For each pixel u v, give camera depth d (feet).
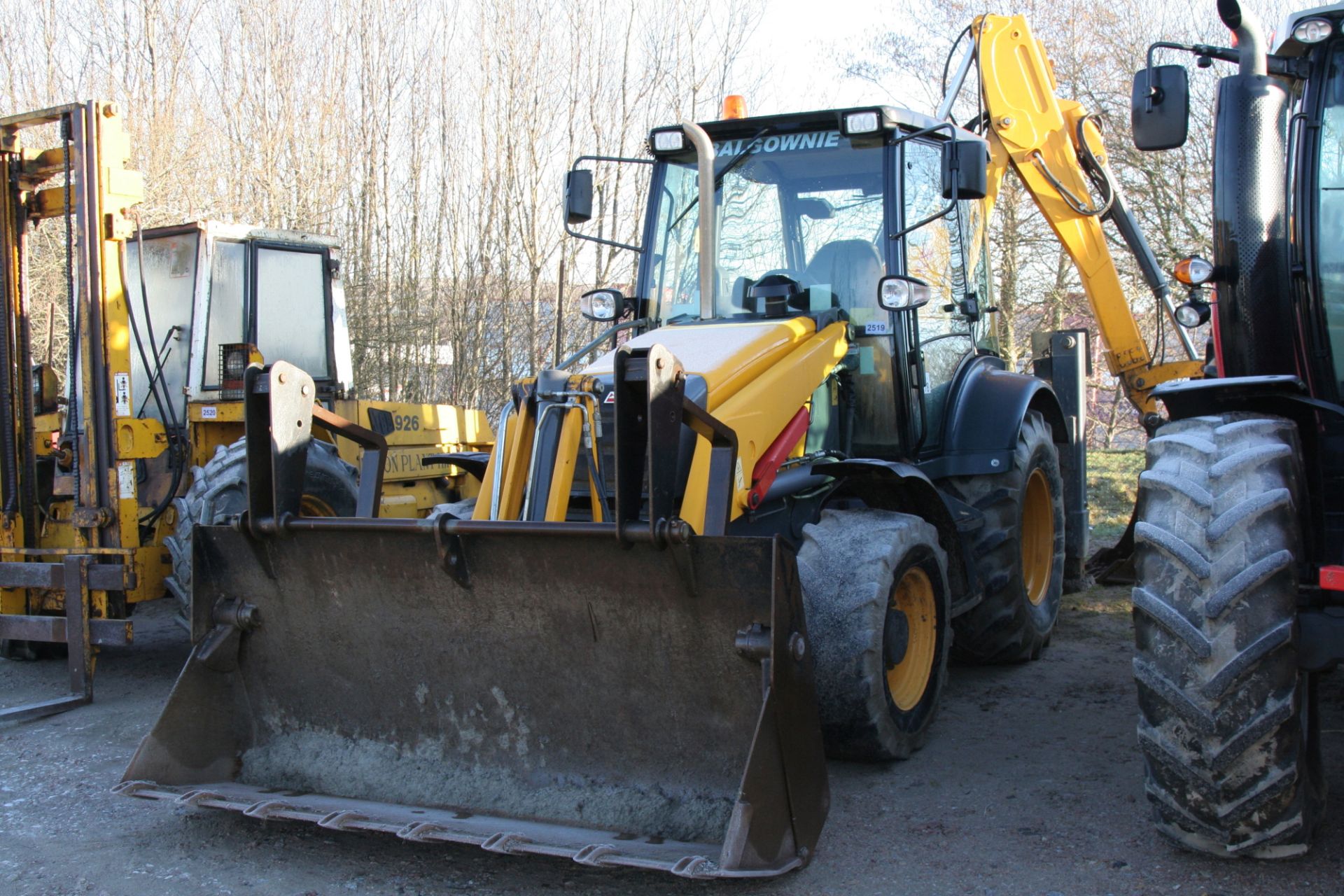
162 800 10.77
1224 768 9.11
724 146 16.29
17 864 10.78
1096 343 61.72
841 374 15.17
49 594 18.53
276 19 53.01
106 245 17.37
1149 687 9.37
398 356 51.03
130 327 20.99
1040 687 16.42
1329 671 9.63
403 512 24.99
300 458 11.73
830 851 10.75
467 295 51.16
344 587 11.38
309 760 11.70
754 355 13.17
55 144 45.93
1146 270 21.94
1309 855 10.05
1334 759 12.49
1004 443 16.47
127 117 49.21
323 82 53.16
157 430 18.01
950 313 17.11
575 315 50.42
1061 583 19.22
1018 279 56.24
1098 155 21.71
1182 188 48.88
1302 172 11.03
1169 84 11.49
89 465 17.20
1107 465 38.88
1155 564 9.47
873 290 15.31
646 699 10.50
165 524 18.65
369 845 11.16
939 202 16.79
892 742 12.69
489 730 11.11
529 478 11.73
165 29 51.83
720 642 10.09
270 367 11.43
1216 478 9.36
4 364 18.49
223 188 51.60
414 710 11.39
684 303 16.14
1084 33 53.83
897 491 14.56
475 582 10.80
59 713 16.35
